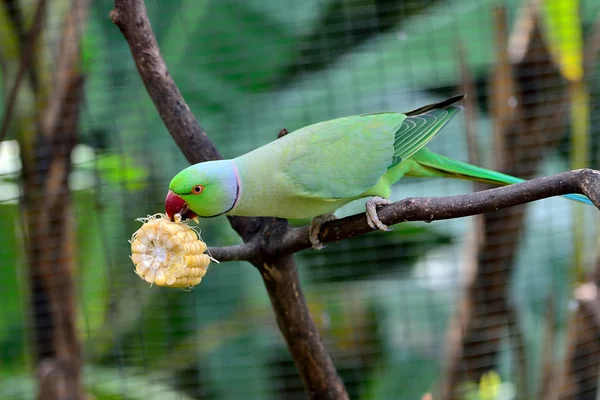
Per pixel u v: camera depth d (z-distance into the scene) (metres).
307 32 9.19
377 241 9.15
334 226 4.76
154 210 8.80
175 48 9.18
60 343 7.66
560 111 8.19
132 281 8.95
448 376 8.41
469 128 7.83
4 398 8.40
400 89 9.20
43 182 7.57
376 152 5.25
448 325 8.79
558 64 7.86
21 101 7.70
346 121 5.37
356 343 9.10
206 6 9.20
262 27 9.20
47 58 8.07
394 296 9.14
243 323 9.02
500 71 7.97
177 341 9.08
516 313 8.34
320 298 9.09
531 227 9.24
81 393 7.75
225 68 9.23
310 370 5.41
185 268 4.39
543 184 4.01
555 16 7.01
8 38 7.71
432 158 5.71
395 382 8.77
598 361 7.96
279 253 4.91
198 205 4.70
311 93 9.16
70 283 7.71
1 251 8.49
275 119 9.13
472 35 8.92
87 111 8.09
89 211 8.76
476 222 8.23
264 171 4.86
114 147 9.02
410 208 4.37
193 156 5.42
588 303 7.57
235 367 8.86
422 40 9.00
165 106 5.46
